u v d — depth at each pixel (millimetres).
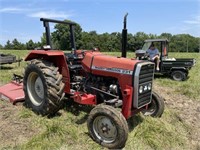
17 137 3902
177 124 4820
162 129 4281
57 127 4035
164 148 3889
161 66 10414
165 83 9125
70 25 5305
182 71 10086
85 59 4570
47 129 3977
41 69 4547
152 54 10320
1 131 4082
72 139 3887
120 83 3994
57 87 4414
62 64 4723
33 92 5012
